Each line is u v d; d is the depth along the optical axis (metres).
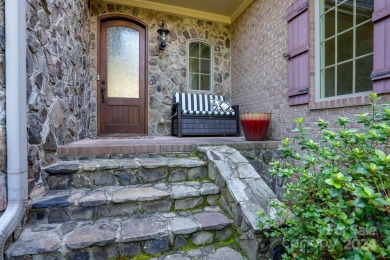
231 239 1.72
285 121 3.35
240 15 4.75
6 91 1.42
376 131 1.21
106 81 4.52
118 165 2.06
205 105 4.82
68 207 1.69
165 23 4.76
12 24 1.43
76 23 3.10
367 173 1.03
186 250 1.60
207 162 2.28
